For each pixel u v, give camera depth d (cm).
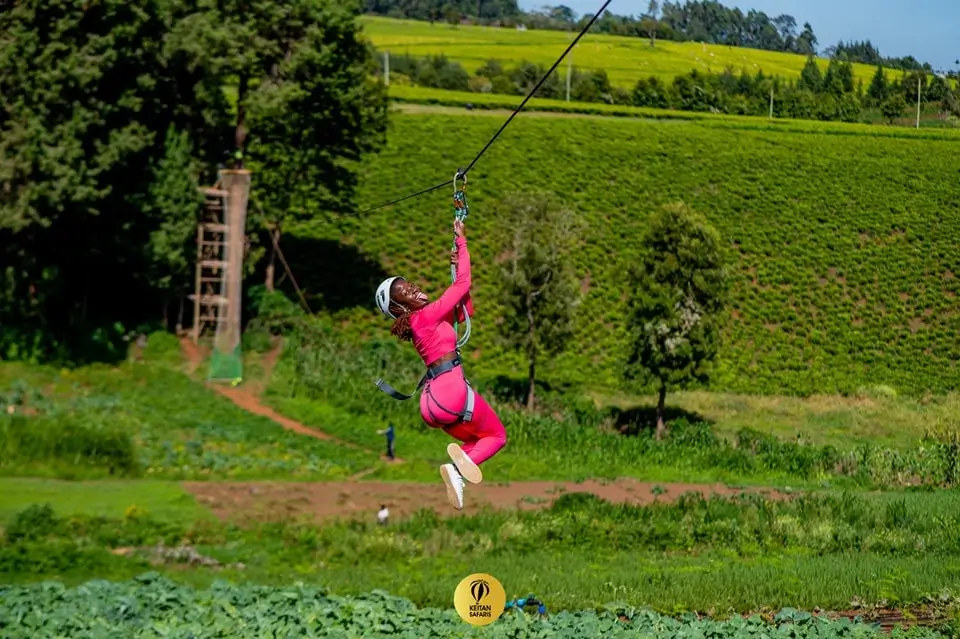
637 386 5744
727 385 6669
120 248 5525
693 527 3675
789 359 7006
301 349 5859
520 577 2989
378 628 2072
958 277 8200
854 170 9825
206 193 5719
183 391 5319
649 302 5738
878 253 8425
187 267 5700
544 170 9250
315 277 7119
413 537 3600
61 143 5178
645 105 13338
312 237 7638
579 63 17238
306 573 3178
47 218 5119
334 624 2122
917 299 7862
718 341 5819
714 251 5809
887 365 7050
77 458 4288
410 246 7788
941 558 3388
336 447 4953
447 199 8494
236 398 5366
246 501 3978
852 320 7562
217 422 5019
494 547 3512
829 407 6322
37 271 5425
